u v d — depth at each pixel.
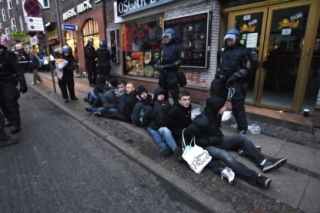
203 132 2.73
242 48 3.19
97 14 8.81
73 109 5.37
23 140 3.71
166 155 2.96
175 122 3.08
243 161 2.76
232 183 2.32
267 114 4.02
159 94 3.43
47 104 6.20
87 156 3.15
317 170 2.56
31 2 6.43
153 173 2.71
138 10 6.45
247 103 4.73
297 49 3.93
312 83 4.04
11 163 2.96
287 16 3.90
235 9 4.56
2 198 2.26
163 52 4.21
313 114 3.56
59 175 2.67
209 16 4.68
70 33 12.07
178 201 2.21
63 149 3.38
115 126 4.20
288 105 4.21
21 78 3.84
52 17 14.71
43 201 2.21
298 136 3.42
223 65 3.40
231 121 4.17
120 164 2.93
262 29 4.22
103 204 2.16
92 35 9.88
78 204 2.16
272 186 2.29
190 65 5.32
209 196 2.19
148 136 3.71
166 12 5.78
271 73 4.39
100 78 5.66
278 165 2.43
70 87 6.11
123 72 8.20
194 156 2.57
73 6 10.82
